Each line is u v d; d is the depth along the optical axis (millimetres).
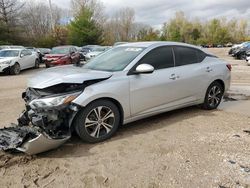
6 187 3184
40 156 3871
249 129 4891
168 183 3193
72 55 18938
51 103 3861
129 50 5148
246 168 3482
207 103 6047
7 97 8023
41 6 55250
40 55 21281
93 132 4258
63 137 3871
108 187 3154
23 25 43656
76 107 3953
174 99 5270
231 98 7551
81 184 3223
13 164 3658
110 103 4355
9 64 14531
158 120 5414
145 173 3416
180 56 5473
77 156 3875
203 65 5816
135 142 4332
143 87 4676
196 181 3217
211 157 3787
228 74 6363
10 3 40344
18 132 4000
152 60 4973
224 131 4785
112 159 3787
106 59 5172
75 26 46906
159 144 4246
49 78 4148
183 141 4352
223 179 3246
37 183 3258
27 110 4273
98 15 54938
